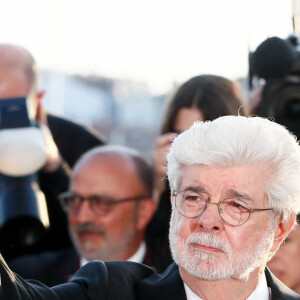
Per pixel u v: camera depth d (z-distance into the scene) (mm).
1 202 11477
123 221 11953
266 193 8094
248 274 8133
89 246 11945
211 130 8039
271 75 12516
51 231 12758
